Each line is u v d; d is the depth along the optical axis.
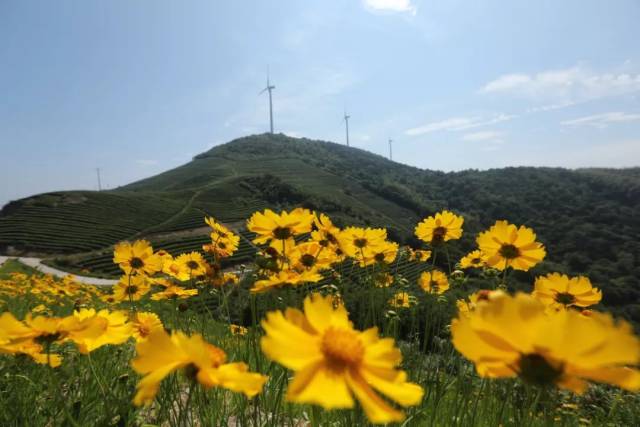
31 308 5.87
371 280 3.80
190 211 82.00
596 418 3.08
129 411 1.91
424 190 115.38
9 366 2.48
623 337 0.88
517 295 1.02
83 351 1.66
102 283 38.91
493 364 1.03
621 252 56.25
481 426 2.42
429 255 5.14
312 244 3.30
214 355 1.28
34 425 2.10
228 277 3.66
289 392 1.04
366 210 95.19
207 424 2.06
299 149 183.12
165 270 3.67
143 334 2.47
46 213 70.62
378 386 1.14
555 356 0.95
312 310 1.33
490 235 3.08
